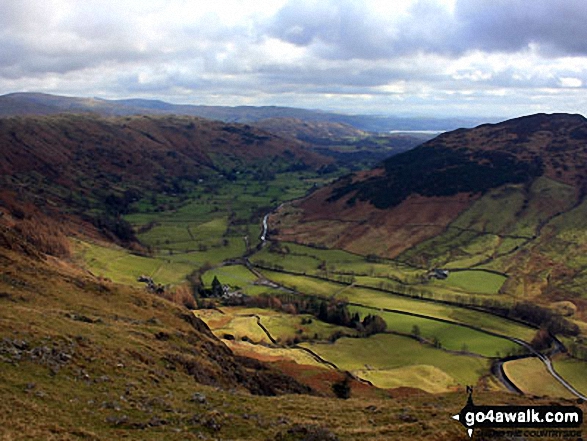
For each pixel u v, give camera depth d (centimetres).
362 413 4562
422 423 4066
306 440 3509
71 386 3900
